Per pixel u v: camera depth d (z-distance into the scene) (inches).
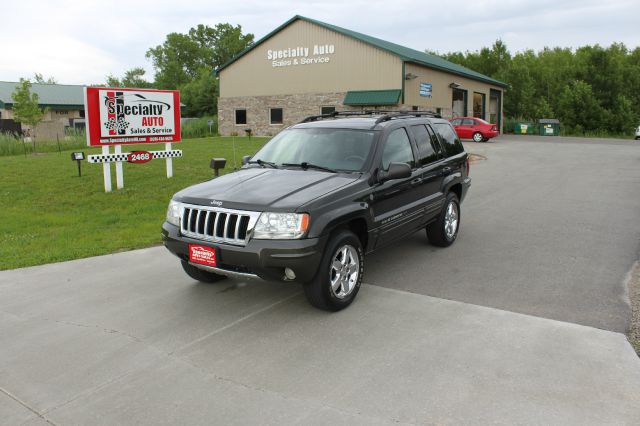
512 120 2075.5
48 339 180.1
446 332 176.2
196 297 219.0
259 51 1393.9
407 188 242.1
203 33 3533.5
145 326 189.5
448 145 296.7
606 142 1311.5
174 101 554.9
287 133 257.1
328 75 1286.9
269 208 182.9
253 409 134.3
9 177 589.3
